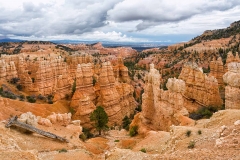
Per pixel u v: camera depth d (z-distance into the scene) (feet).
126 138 175.32
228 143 57.31
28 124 116.78
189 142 78.69
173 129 95.91
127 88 317.22
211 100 180.45
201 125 100.94
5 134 94.43
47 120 133.18
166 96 153.28
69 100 277.03
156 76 167.12
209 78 184.14
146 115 176.14
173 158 57.47
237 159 46.88
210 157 51.47
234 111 93.30
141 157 73.92
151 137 125.29
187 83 206.59
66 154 101.86
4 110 143.13
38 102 259.80
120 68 378.32
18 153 70.28
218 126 87.81
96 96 279.49
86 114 223.30
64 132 133.90
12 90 277.85
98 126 196.34
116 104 277.44
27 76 296.92
